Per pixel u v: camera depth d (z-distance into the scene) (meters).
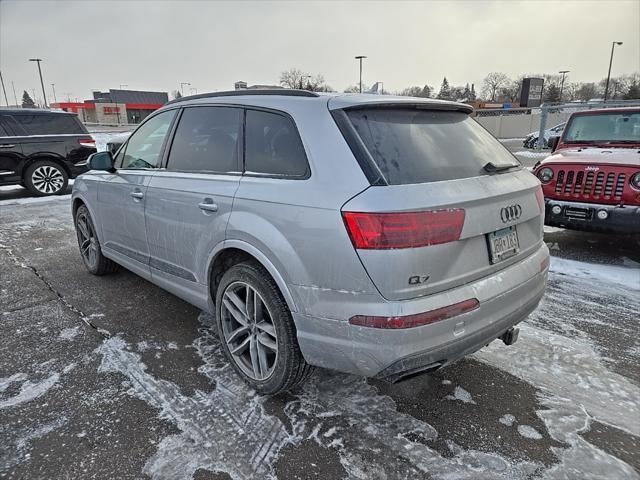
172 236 3.01
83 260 4.74
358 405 2.47
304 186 2.14
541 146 18.09
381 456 2.10
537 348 3.07
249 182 2.44
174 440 2.19
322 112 2.24
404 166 2.05
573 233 6.12
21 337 3.21
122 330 3.32
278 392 2.46
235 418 2.35
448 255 1.96
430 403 2.49
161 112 3.41
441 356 2.01
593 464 2.06
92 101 83.88
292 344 2.28
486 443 2.19
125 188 3.48
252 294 2.49
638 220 4.45
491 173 2.34
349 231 1.91
